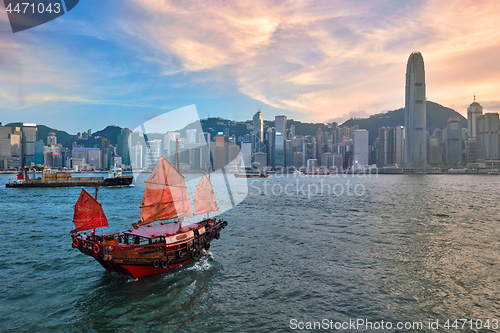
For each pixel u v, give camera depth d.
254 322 14.48
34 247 26.83
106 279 19.56
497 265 22.36
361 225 38.09
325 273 20.89
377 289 18.23
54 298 16.80
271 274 20.72
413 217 44.66
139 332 13.51
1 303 16.11
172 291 17.89
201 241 23.45
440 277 20.08
